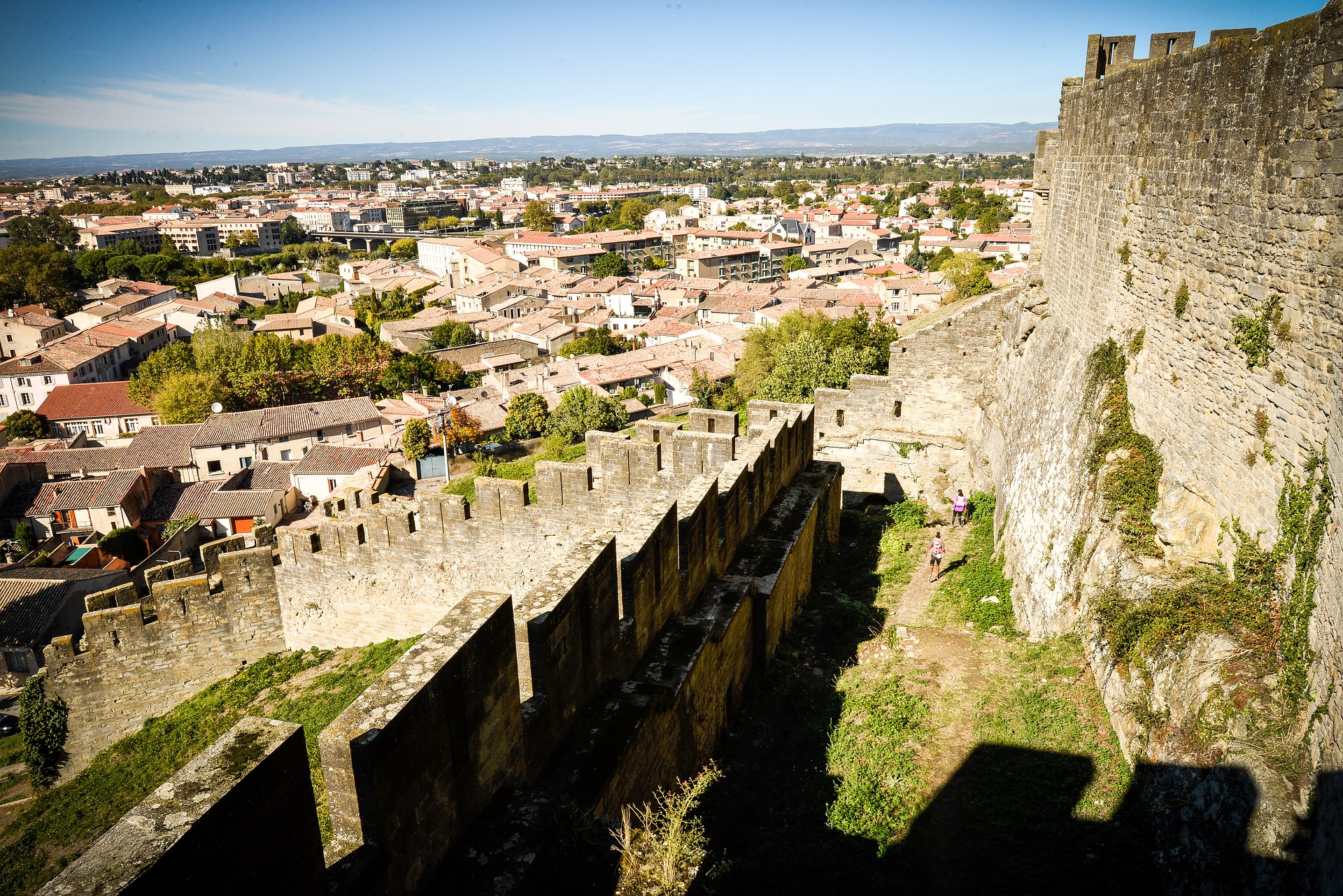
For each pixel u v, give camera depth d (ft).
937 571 76.28
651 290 512.22
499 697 31.40
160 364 347.77
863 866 38.27
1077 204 74.43
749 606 55.36
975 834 39.55
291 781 22.67
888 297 445.78
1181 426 48.49
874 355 161.48
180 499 226.58
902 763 45.37
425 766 27.04
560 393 307.78
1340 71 33.94
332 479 241.96
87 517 216.33
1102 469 55.11
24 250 574.15
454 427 265.13
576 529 73.46
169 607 82.79
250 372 335.06
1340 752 27.76
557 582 36.65
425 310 539.70
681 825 33.47
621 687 40.93
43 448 278.26
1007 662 55.16
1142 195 56.85
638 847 31.01
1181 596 41.11
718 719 49.62
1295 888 27.53
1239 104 42.98
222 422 272.72
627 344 416.87
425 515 77.82
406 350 424.87
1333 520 32.24
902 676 55.77
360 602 82.74
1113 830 37.91
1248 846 29.94
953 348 106.01
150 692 84.17
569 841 30.42
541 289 528.63
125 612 81.87
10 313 466.70
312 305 532.73
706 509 53.93
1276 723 32.81
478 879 28.60
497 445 269.03
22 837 71.61
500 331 444.55
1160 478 50.31
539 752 34.60
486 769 31.07
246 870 21.20
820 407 112.68
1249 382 40.83
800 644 63.26
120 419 320.70
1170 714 38.50
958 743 46.88
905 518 97.66
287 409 283.38
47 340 418.51
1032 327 87.86
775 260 635.66
